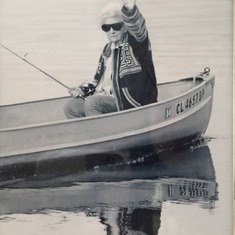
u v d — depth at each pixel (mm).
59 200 1857
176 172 1854
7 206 1856
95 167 1857
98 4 1852
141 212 1853
